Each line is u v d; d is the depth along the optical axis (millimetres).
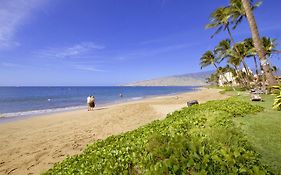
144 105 26703
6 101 45469
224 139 5965
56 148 10852
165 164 4535
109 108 26703
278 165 4992
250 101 16641
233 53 43531
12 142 12266
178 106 25125
